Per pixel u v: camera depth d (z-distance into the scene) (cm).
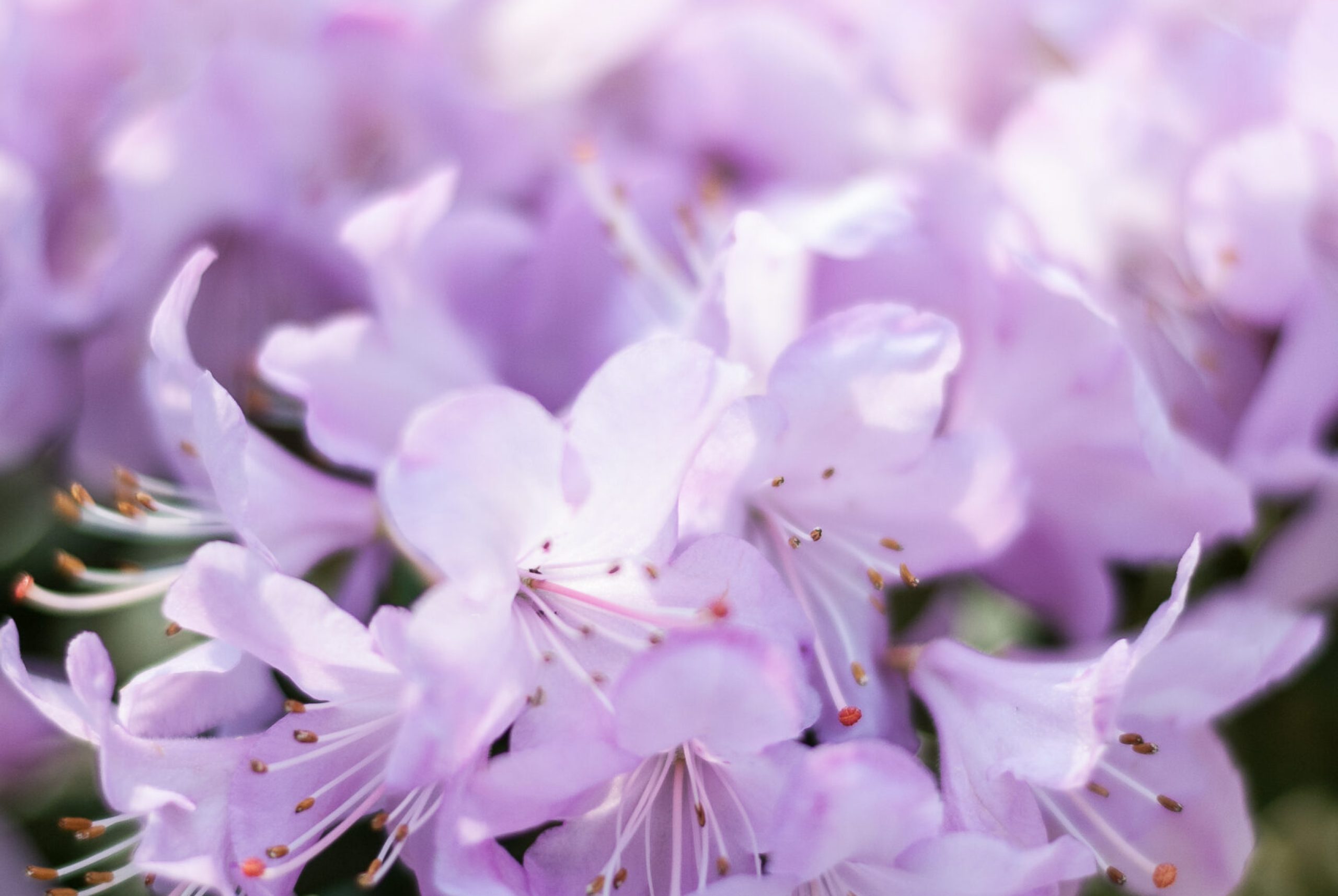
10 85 27
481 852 22
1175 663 24
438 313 26
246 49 27
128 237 27
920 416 23
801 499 24
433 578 24
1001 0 28
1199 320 27
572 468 22
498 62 28
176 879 22
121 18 28
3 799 27
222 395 22
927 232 25
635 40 28
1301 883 29
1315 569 26
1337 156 26
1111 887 26
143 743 22
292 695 24
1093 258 26
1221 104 27
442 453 21
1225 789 24
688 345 22
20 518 28
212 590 22
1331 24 26
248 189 27
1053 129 26
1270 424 26
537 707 22
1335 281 26
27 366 27
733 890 22
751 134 28
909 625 26
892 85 28
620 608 23
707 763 23
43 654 27
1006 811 23
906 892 22
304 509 25
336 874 26
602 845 23
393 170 28
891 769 22
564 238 27
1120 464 25
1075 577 26
